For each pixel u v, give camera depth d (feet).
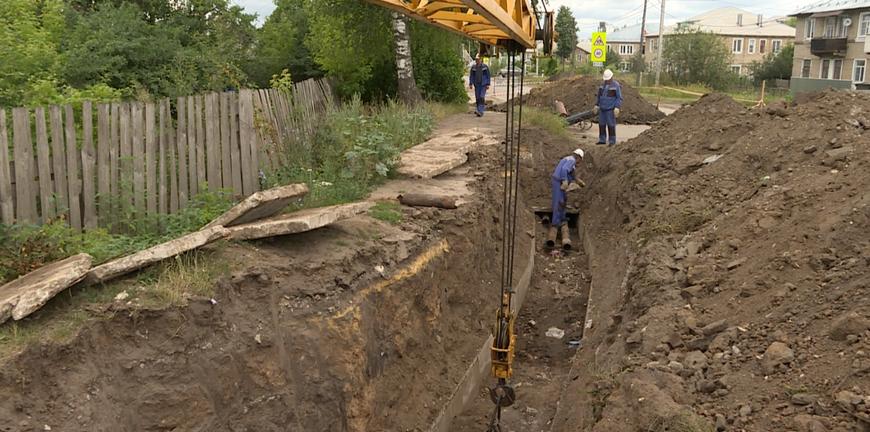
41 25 42.14
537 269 44.96
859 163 27.27
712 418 17.12
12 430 15.66
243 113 31.50
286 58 67.26
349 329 23.40
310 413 21.94
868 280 19.39
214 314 20.45
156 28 46.42
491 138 51.49
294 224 23.90
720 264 25.52
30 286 18.34
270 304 22.08
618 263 36.22
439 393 27.91
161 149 26.94
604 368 23.63
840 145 30.55
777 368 17.94
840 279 20.33
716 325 21.06
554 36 27.61
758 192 31.07
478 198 36.83
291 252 24.34
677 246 28.94
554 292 41.50
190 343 19.69
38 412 16.34
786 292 21.09
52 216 23.15
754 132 38.29
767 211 27.27
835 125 32.86
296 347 22.18
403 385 26.30
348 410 22.85
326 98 48.70
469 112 71.61
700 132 44.39
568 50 251.19
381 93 69.00
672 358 20.52
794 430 15.64
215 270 21.50
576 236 51.37
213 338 20.33
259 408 20.86
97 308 18.70
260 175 32.50
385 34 64.18
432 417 26.66
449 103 75.46
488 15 18.10
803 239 23.53
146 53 44.24
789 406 16.52
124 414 18.01
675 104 121.90
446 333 30.76
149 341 19.07
